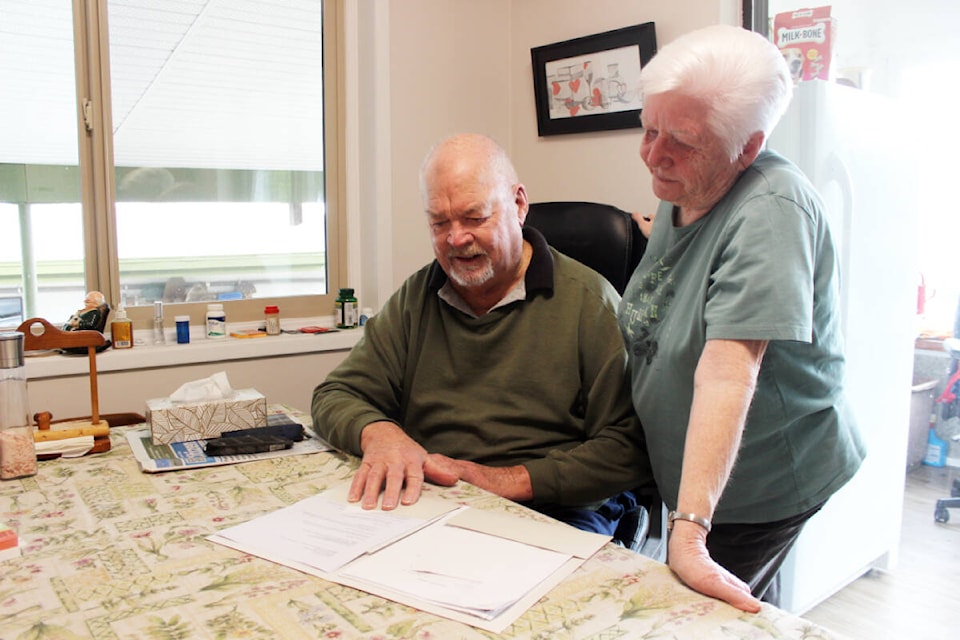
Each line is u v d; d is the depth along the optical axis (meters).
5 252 2.10
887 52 2.26
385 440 1.23
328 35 2.56
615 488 1.31
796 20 1.97
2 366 1.16
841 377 1.16
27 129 2.09
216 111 2.38
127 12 2.19
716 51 0.99
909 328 2.26
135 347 2.14
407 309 1.52
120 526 0.98
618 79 2.49
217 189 2.41
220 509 1.04
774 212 0.98
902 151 2.13
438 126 2.70
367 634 0.71
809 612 2.16
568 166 2.72
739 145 1.02
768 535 1.24
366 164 2.62
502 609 0.75
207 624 0.72
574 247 1.81
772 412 1.10
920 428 2.75
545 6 2.74
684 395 1.13
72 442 1.29
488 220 1.33
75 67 2.13
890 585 2.32
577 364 1.40
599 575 0.83
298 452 1.33
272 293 2.56
